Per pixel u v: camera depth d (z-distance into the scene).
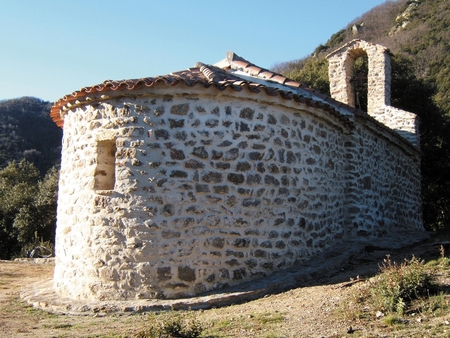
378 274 6.64
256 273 7.32
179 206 7.02
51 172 30.66
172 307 6.40
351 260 8.33
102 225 7.14
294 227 8.01
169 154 7.12
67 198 7.90
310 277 7.29
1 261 14.52
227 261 7.11
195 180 7.12
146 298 6.80
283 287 6.91
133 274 6.89
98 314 6.43
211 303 6.43
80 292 7.25
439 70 32.56
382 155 12.02
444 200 21.58
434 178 21.02
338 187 9.70
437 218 21.73
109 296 6.95
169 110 7.24
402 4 51.88
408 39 40.03
